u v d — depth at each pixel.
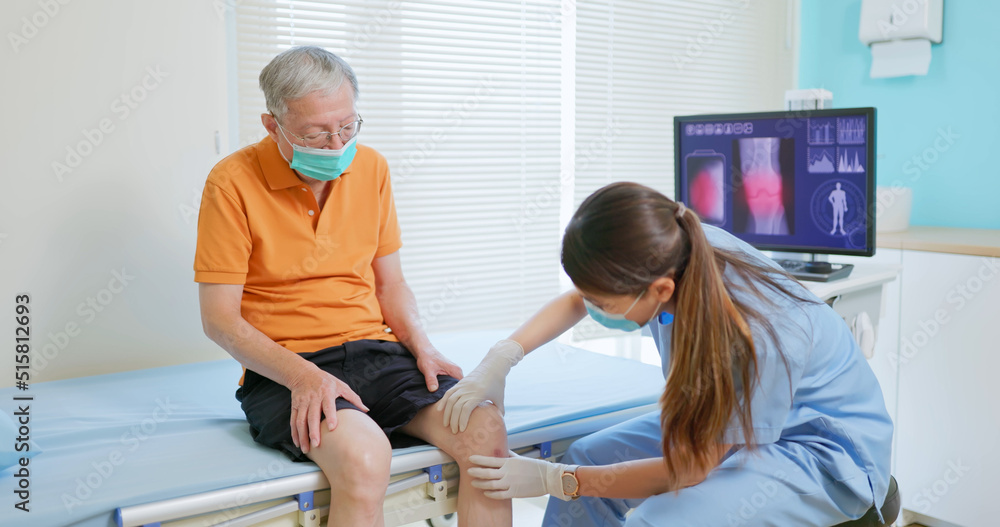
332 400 1.24
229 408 1.57
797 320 1.21
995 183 2.43
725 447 1.17
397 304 1.60
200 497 1.12
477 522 1.27
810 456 1.25
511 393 1.63
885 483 1.29
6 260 1.77
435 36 2.38
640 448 1.45
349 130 1.36
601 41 2.75
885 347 2.26
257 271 1.45
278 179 1.42
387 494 1.27
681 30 2.92
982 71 2.43
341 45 2.24
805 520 1.22
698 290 1.08
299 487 1.19
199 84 1.94
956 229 2.48
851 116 1.94
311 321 1.46
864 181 1.94
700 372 1.09
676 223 1.09
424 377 1.42
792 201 2.05
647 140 2.91
